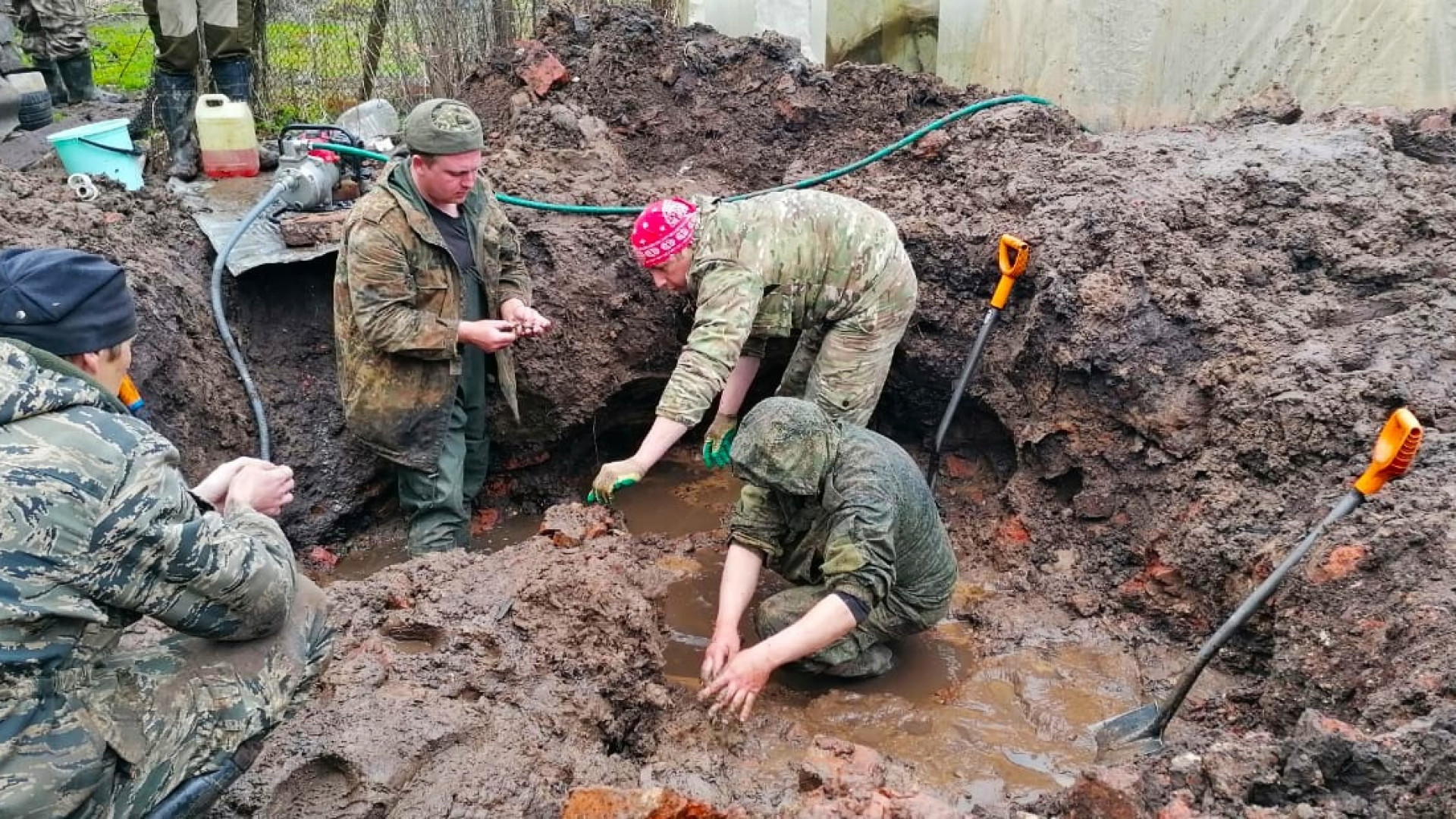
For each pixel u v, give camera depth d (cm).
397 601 317
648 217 342
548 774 258
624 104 565
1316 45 567
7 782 169
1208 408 378
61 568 166
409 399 404
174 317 420
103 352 186
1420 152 491
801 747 304
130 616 187
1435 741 222
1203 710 317
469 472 455
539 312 462
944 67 696
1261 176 438
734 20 714
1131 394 393
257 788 238
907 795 232
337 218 474
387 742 253
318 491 457
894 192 502
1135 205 427
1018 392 436
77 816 182
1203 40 591
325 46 789
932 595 330
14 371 169
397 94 777
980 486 465
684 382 327
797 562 326
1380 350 358
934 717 323
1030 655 356
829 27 695
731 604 312
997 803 258
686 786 273
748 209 357
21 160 661
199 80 586
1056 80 636
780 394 421
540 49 580
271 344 476
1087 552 399
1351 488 319
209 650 205
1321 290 400
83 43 820
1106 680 342
